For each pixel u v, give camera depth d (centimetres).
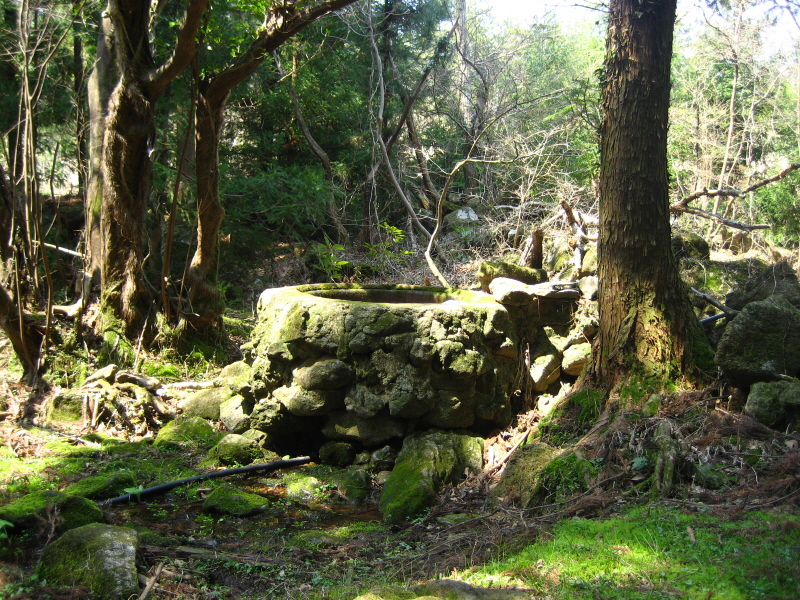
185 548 438
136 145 825
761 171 1405
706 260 774
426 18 1670
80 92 980
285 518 515
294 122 1694
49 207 1288
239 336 1034
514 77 1734
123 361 830
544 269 756
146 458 643
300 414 611
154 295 889
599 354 593
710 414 515
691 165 1435
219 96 822
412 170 1700
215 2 968
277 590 389
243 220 1434
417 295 728
